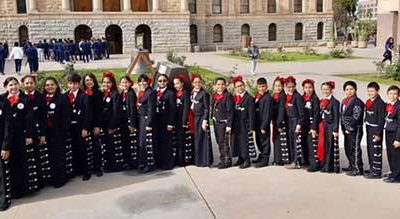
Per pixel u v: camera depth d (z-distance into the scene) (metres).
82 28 50.62
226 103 9.48
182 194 8.19
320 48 57.72
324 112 9.11
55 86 8.66
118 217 7.26
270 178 8.92
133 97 9.55
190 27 57.41
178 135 9.75
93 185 8.76
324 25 66.25
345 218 7.03
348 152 9.02
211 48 59.84
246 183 8.67
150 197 8.07
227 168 9.62
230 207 7.56
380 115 8.58
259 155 9.85
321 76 26.02
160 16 52.56
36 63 29.78
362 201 7.67
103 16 50.50
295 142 9.38
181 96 9.68
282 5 63.38
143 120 9.43
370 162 8.83
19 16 49.84
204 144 9.69
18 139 8.02
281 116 9.44
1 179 7.66
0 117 7.64
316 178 8.86
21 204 7.87
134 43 52.19
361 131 8.88
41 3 48.91
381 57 39.41
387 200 7.69
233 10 60.50
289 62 35.97
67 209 7.62
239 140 9.60
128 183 8.83
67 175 8.91
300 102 9.23
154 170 9.59
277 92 9.54
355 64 33.41
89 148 9.15
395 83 22.44
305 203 7.64
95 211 7.52
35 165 8.33
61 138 8.66
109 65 35.09
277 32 63.62
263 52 44.19
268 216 7.16
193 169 9.60
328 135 9.08
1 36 50.12
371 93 8.67
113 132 9.47
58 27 49.16
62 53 38.50
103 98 9.45
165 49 53.31
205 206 7.62
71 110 8.81
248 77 26.19
